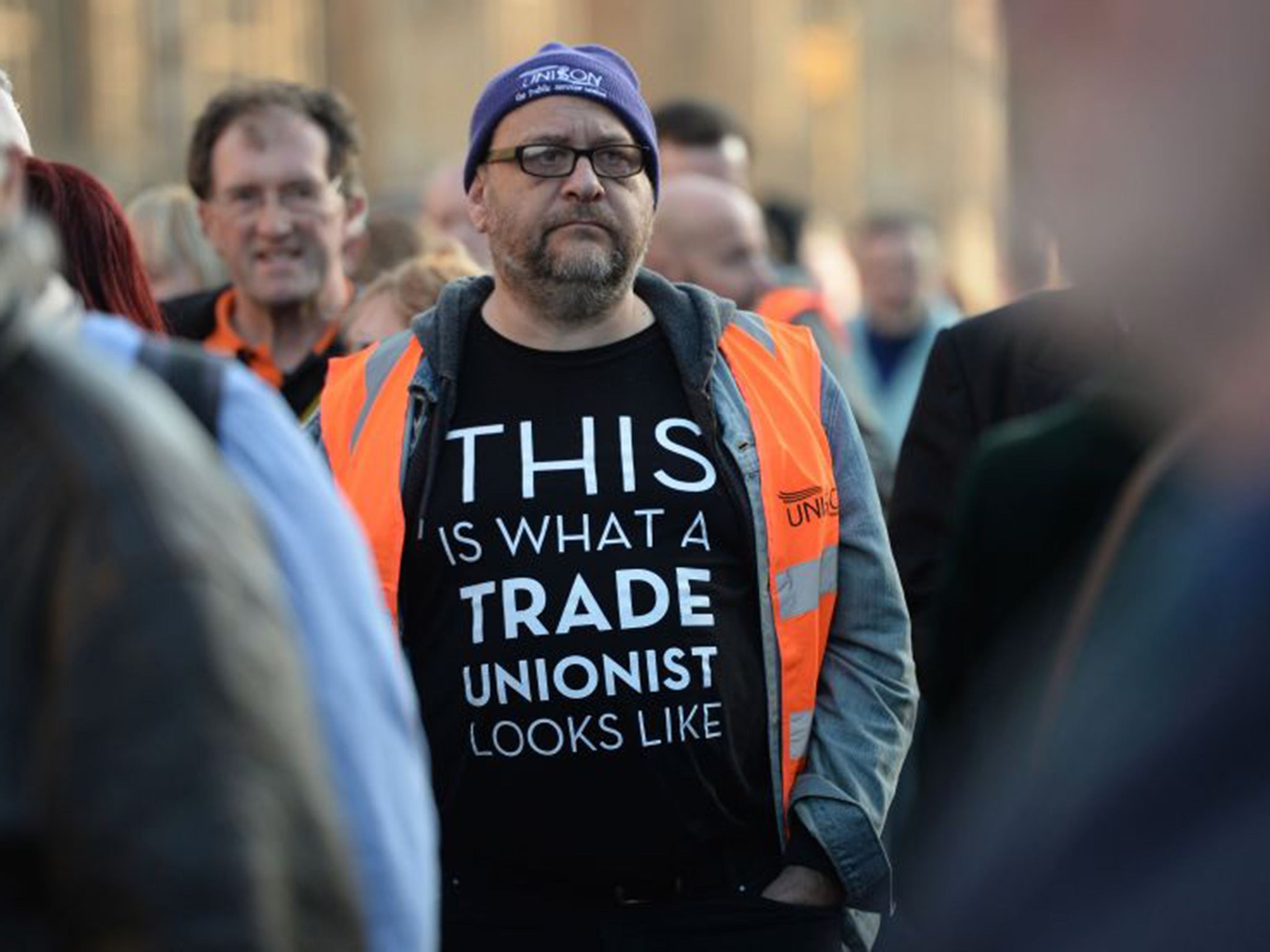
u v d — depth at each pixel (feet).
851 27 218.79
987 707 9.08
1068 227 7.09
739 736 22.68
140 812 9.96
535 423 22.97
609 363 23.29
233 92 35.12
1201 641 6.72
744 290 38.68
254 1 162.50
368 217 41.06
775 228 70.03
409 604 22.94
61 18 150.51
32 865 10.42
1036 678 8.25
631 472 22.71
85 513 10.43
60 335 11.43
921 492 29.81
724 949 22.71
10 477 10.70
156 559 10.28
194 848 9.95
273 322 34.83
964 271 194.39
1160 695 6.72
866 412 36.22
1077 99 6.90
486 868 22.77
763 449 23.12
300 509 14.17
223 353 34.73
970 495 12.78
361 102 173.17
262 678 10.42
